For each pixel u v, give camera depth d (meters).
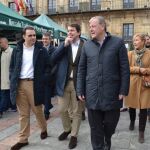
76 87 5.62
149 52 6.52
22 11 25.69
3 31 12.05
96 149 5.08
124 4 38.47
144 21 37.53
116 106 4.93
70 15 39.59
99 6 39.28
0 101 8.85
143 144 6.29
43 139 6.50
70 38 6.05
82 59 5.07
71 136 6.08
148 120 8.21
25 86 5.95
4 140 6.52
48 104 8.34
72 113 6.24
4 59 8.77
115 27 38.50
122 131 7.22
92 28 4.85
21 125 6.05
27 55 5.93
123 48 4.90
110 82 4.84
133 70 6.39
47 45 8.19
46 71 6.06
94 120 5.05
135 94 6.41
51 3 41.59
